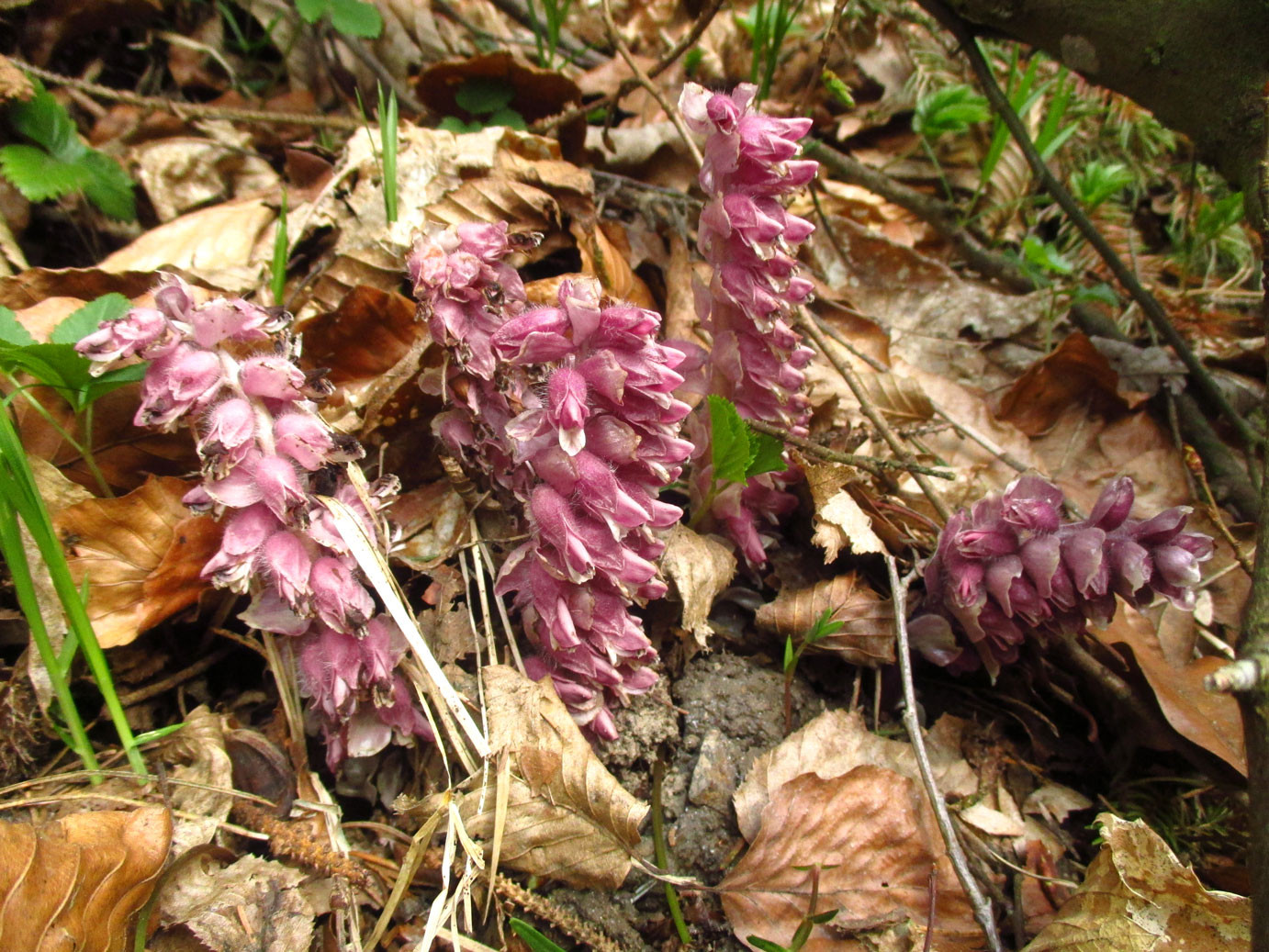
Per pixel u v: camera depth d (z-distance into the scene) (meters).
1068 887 0.25
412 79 0.44
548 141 0.34
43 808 0.22
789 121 0.23
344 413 0.28
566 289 0.20
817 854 0.24
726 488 0.27
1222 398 0.35
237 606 0.26
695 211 0.37
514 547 0.26
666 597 0.27
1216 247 0.48
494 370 0.22
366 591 0.23
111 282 0.28
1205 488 0.32
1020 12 0.31
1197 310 0.43
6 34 0.37
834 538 0.28
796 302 0.25
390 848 0.23
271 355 0.21
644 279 0.36
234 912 0.20
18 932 0.18
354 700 0.22
